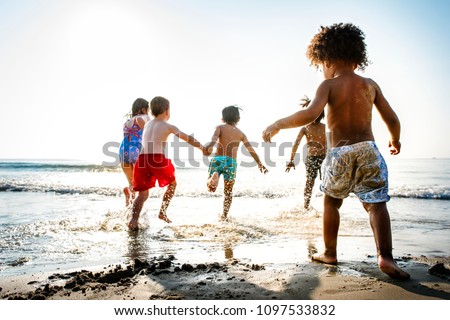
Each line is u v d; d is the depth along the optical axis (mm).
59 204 6605
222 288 2162
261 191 8891
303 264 2709
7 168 25578
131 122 5309
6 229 4203
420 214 5473
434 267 2402
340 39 2729
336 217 2717
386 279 2297
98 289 2172
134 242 3557
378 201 2422
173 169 4434
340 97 2594
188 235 3885
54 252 3178
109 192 8820
